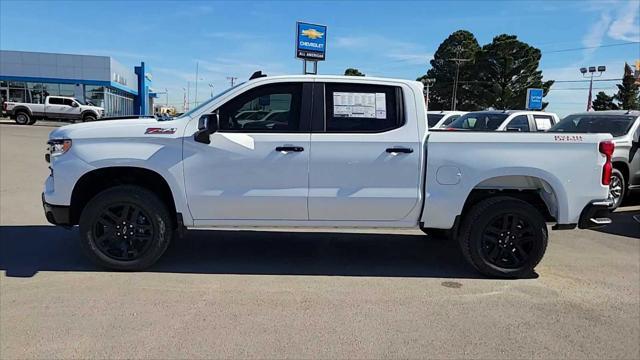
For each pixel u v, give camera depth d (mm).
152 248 5230
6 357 3439
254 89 5230
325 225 5340
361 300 4664
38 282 4918
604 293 5016
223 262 5730
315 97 5242
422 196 5258
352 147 5156
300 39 36344
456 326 4137
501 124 12117
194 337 3807
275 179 5172
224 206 5199
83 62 42312
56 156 5125
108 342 3691
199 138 5059
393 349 3701
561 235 7562
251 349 3643
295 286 5004
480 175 5219
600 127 9844
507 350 3744
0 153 15984
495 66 70312
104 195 5137
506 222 5355
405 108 5270
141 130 5117
